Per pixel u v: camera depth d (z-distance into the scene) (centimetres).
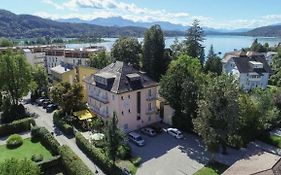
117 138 4244
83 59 11950
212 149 4475
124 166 4519
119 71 6081
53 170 4553
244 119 5003
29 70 7494
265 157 3572
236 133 4969
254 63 9506
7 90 7231
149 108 6294
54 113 6681
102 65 10038
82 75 7781
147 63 9262
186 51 10575
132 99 5884
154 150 5134
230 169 3350
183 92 5738
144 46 9319
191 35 10738
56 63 12744
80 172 4003
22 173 3219
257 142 5512
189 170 4438
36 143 5538
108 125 4262
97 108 6328
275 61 14062
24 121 6244
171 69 6175
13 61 7106
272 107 5856
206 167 4509
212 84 4512
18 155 5012
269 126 5831
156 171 4409
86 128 6100
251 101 5278
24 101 8562
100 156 4541
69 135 5838
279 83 10481
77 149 5169
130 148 4953
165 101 6400
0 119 7044
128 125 5950
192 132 5884
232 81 4531
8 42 18200
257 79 9438
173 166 4562
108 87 5847
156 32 9162
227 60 10675
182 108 6019
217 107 4391
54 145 5022
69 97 6438
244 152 5047
